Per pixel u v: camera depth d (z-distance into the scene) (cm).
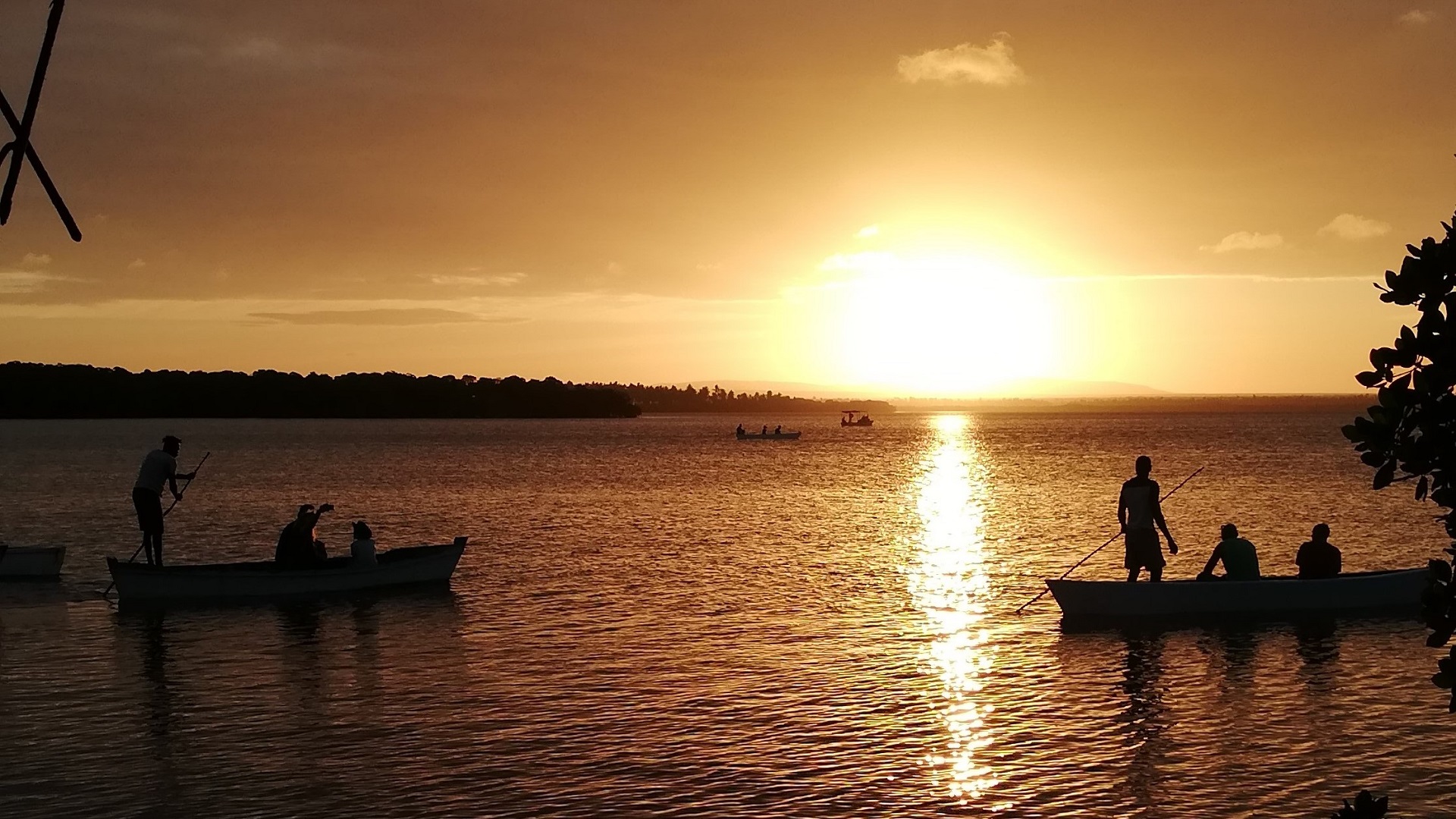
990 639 1752
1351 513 3828
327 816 1008
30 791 1078
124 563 2123
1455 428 397
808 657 1631
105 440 14338
